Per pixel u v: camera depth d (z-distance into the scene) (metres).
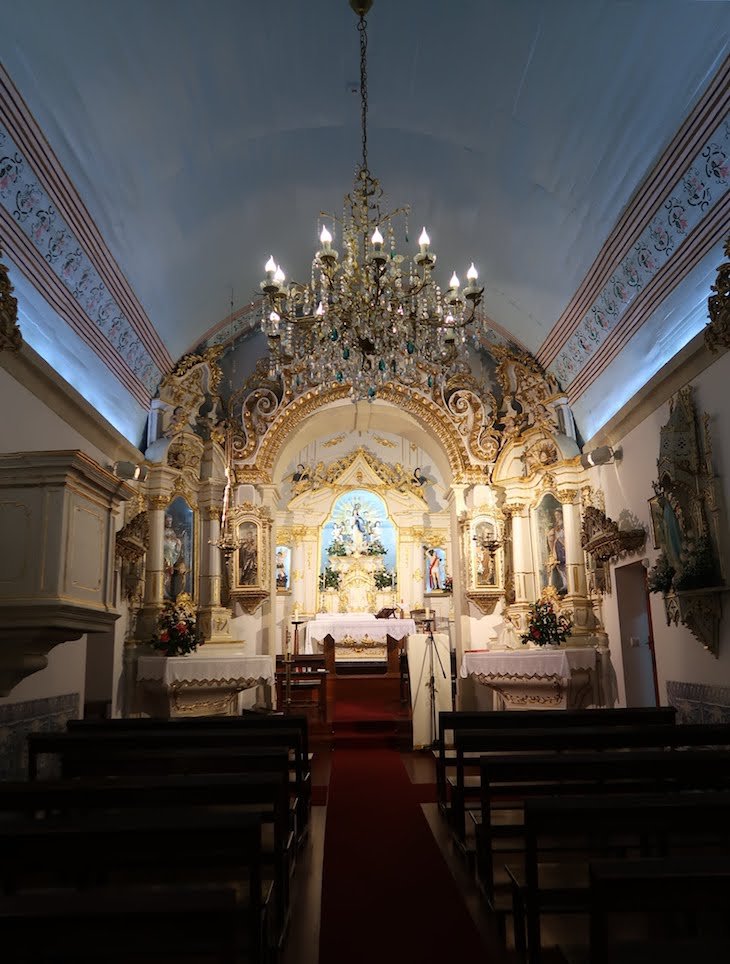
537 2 7.86
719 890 2.69
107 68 7.87
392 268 9.18
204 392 14.39
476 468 14.62
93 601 7.26
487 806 5.14
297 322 9.15
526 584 13.84
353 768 10.57
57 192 8.41
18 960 2.77
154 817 3.47
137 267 10.84
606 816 3.60
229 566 13.97
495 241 12.23
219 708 12.14
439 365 10.55
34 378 8.48
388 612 18.34
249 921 3.61
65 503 6.69
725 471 8.15
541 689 12.05
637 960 2.82
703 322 9.27
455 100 9.74
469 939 4.82
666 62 7.57
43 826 3.35
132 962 3.74
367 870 6.20
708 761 4.87
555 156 9.80
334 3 8.12
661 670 10.05
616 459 11.67
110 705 11.45
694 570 8.41
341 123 10.26
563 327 12.66
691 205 8.48
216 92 9.12
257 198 11.53
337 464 20.12
